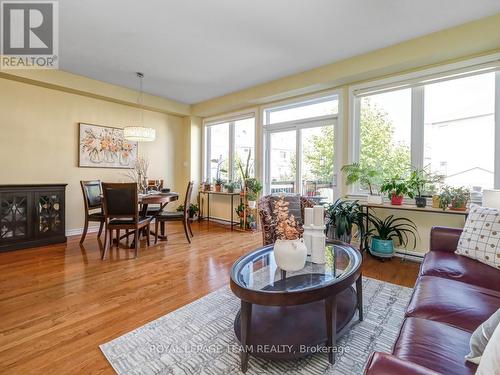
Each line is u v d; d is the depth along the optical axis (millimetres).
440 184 3316
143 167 5320
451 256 1995
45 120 4262
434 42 3004
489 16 2686
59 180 4422
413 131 3510
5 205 3566
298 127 4727
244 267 1810
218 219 6070
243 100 5008
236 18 2742
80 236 4516
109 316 2033
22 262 3197
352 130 3957
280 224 1876
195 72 4180
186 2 2488
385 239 3432
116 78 4465
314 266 1956
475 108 3107
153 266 3113
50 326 1896
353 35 3064
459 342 1070
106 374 1459
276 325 1703
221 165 6105
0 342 1713
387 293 2428
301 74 4160
